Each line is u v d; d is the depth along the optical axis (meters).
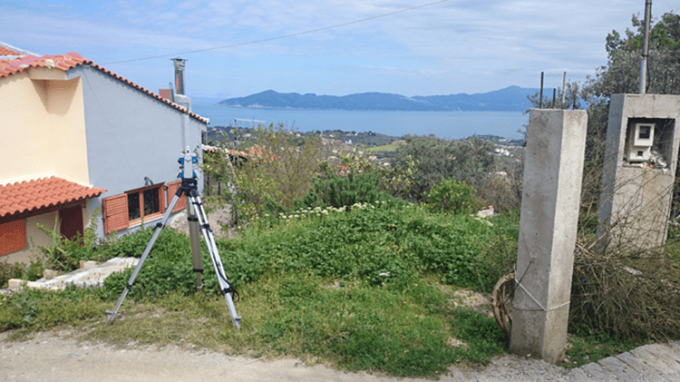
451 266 7.44
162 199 16.42
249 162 17.89
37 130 12.84
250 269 7.04
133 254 9.52
